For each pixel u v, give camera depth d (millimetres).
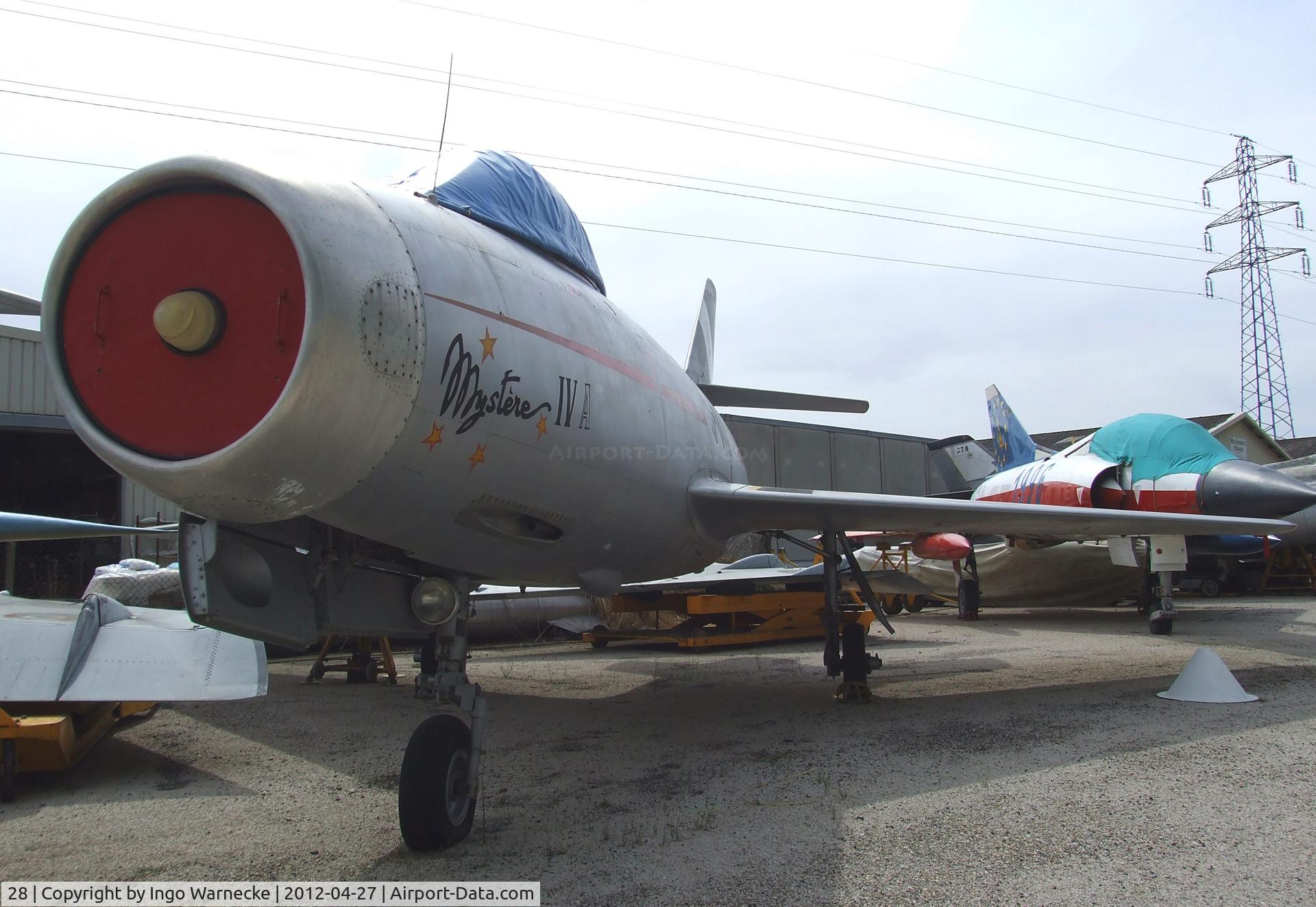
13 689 4703
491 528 3971
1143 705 6262
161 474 2852
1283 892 2932
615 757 5207
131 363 2998
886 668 8836
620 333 5031
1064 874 3131
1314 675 7457
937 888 3033
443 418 3355
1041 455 15602
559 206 5031
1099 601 15242
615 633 11625
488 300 3682
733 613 11414
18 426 13734
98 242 3098
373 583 4102
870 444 32188
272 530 3508
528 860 3453
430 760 3568
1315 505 9625
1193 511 10578
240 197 2984
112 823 4109
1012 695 6918
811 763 4879
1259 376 36031
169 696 4871
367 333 2957
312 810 4277
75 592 16000
